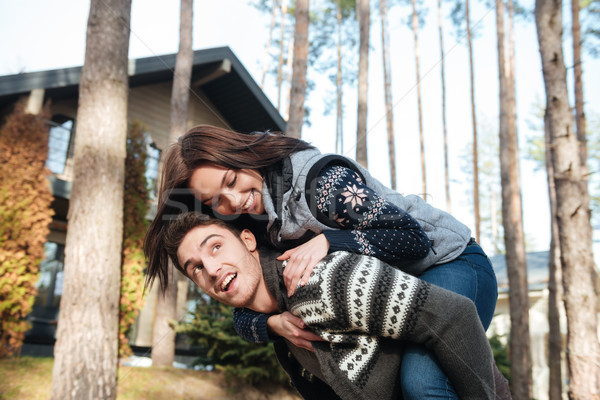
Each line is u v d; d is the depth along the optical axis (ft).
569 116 13.92
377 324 4.23
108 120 17.17
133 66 29.55
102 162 16.79
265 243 5.33
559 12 14.20
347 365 4.47
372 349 4.47
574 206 13.60
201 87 36.35
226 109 38.11
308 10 20.99
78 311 15.61
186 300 28.45
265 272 4.97
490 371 4.28
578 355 12.92
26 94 25.91
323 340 4.63
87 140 16.92
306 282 4.43
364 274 4.26
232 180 5.03
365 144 29.07
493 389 4.30
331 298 4.25
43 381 18.74
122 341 24.85
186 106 28.94
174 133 28.30
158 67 30.35
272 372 22.30
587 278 13.25
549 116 14.19
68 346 15.40
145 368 22.67
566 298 13.43
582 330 13.02
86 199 16.43
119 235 16.78
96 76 17.37
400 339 4.39
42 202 23.67
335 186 4.73
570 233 13.55
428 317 4.13
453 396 4.30
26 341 27.55
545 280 41.24
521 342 27.27
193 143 5.04
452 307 4.17
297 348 5.19
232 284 4.90
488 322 5.21
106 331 15.79
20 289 22.27
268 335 5.07
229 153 4.97
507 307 40.19
